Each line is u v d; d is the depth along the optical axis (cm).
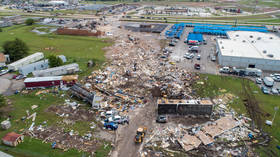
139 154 3684
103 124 4481
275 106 5197
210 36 12406
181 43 10919
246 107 5141
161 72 7206
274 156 3631
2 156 3325
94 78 6750
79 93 5494
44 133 4184
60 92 5850
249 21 16938
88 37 12119
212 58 8394
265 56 7562
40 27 14800
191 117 4734
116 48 10012
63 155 3612
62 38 11856
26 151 3703
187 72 7225
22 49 8481
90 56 8875
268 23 16025
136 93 5803
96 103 5081
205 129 4278
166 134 4184
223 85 6306
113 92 5803
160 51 9544
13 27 14650
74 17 19125
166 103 4728
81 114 4841
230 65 7806
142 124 4503
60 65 7394
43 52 9438
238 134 4166
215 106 5156
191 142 3925
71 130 4269
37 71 6631
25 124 4456
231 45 8969
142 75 6962
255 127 4388
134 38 11781
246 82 6525
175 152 3722
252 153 3691
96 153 3672
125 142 3975
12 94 5769
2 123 4284
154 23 16362
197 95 5697
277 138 4081
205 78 6756
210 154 3669
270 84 6138
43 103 5294
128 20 17512
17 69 7456
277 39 9994
